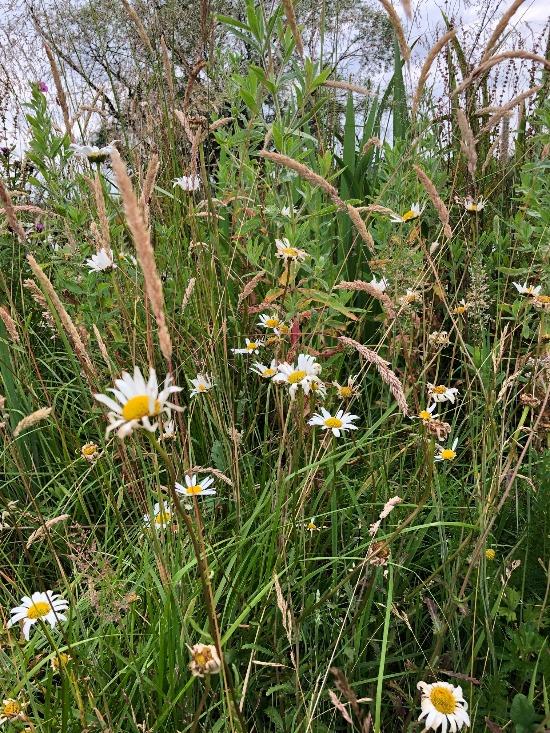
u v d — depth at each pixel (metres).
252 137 0.69
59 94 0.63
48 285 0.40
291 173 0.63
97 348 0.71
